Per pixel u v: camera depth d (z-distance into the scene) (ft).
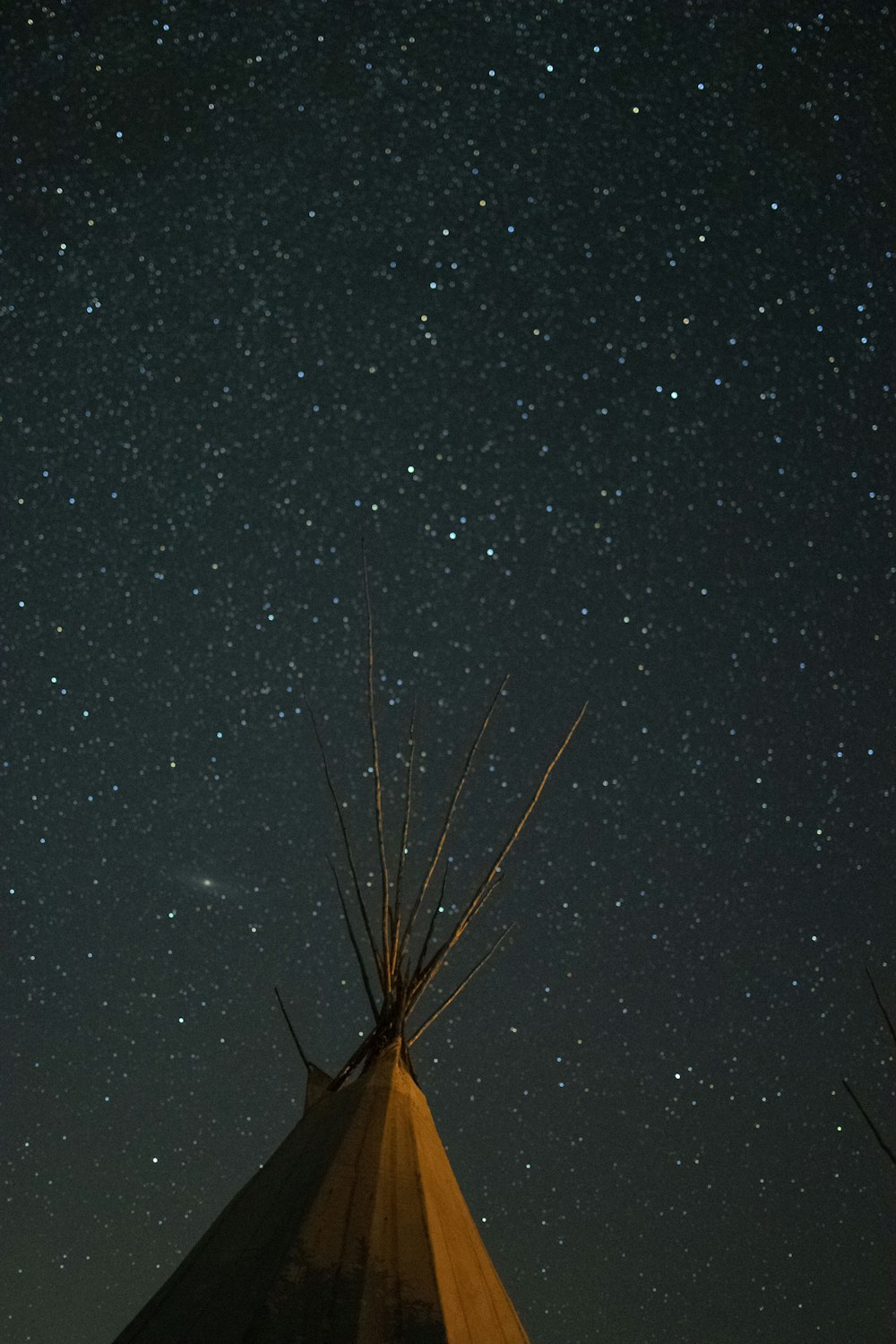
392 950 7.09
